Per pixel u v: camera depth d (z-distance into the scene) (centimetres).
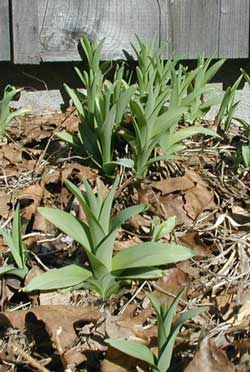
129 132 285
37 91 352
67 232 227
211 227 265
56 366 218
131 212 225
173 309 198
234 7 356
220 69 362
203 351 204
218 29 356
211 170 302
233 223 269
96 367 216
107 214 228
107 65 345
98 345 220
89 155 289
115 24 347
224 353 204
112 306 234
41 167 294
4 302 235
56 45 343
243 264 252
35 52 341
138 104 270
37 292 234
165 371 197
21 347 222
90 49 333
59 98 353
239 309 232
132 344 199
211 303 237
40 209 229
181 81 325
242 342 215
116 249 250
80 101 313
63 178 280
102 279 232
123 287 239
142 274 231
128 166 277
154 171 290
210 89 315
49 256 252
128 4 347
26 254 245
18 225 236
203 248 254
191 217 270
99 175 286
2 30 338
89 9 344
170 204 271
